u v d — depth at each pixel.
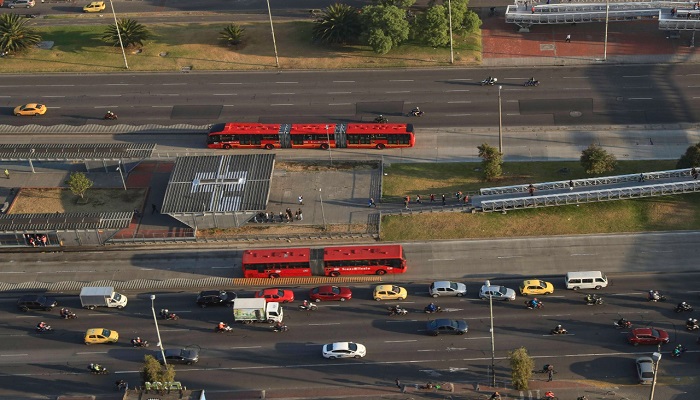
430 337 179.00
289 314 186.12
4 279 198.88
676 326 177.50
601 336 176.62
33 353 179.88
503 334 178.38
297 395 168.38
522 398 164.50
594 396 164.38
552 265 194.50
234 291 192.38
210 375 173.25
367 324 182.75
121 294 192.50
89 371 174.88
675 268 191.62
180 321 186.12
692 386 165.00
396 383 169.25
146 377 166.25
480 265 195.88
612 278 190.12
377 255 192.75
